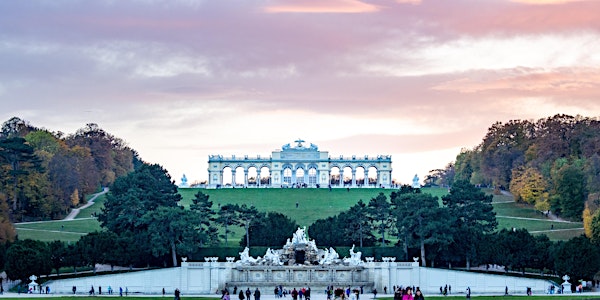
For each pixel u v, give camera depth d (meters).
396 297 169.00
